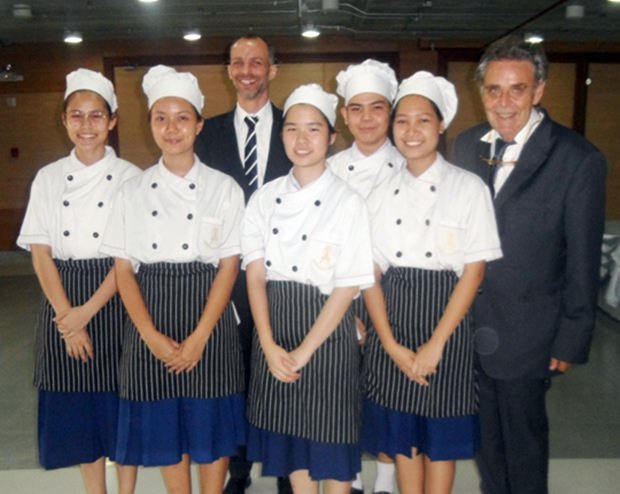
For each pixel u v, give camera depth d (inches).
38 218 84.4
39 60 324.2
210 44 320.8
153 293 79.1
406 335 76.3
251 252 78.5
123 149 330.0
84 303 83.2
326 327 73.9
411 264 75.7
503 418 80.7
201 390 80.4
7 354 177.0
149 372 79.2
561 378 155.6
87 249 83.0
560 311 77.3
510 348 77.6
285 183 78.2
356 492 99.9
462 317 74.2
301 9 253.1
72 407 86.0
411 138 74.0
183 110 78.4
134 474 87.2
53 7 241.6
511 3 240.4
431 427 77.5
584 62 330.0
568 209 73.7
